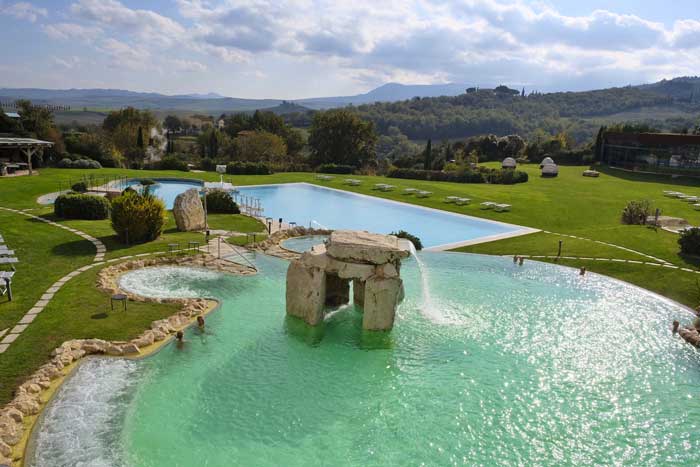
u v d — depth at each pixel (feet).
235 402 50.34
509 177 226.58
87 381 51.62
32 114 253.03
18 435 41.93
